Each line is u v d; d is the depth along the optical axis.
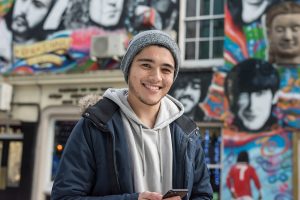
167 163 1.88
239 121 7.30
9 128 8.73
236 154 7.21
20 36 9.08
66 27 8.80
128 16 8.43
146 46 1.82
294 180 6.80
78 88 8.41
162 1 8.30
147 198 1.62
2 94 8.44
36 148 8.48
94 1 8.70
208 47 8.06
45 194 8.31
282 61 7.22
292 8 7.30
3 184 8.55
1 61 9.10
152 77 1.81
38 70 8.84
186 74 7.81
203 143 7.59
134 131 1.89
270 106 7.15
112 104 1.88
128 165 1.78
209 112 7.54
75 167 1.74
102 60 8.34
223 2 8.10
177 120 1.99
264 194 6.95
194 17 8.25
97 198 1.68
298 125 6.94
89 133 1.78
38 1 9.09
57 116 8.58
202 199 1.95
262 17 7.50
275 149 7.00
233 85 7.46
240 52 7.54
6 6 9.27
